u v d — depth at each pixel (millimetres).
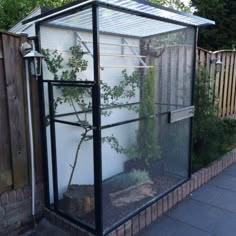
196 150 4031
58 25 2574
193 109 3326
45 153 2674
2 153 2377
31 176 2609
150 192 2891
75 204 2594
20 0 4676
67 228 2551
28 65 2451
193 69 3277
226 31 8266
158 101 3057
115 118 2625
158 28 2916
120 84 2912
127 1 2055
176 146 3223
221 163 3951
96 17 2033
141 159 2914
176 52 3127
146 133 2930
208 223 2715
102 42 2883
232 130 5008
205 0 8172
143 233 2566
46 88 2615
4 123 2359
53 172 2674
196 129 3873
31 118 2551
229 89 5523
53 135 2627
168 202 2947
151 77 3059
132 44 3180
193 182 3361
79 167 2924
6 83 2328
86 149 2908
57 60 2643
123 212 2555
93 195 2631
